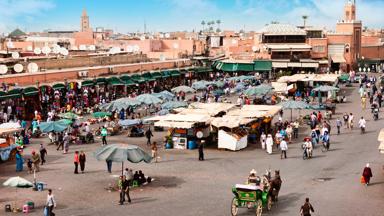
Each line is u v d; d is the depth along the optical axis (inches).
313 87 2935.5
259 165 1480.1
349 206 1075.9
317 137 1806.1
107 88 2787.9
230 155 1631.4
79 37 5502.0
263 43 4530.0
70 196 1152.2
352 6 4805.6
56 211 1039.0
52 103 2349.9
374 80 3599.9
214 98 2888.8
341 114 2401.6
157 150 1699.1
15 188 1221.7
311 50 4471.0
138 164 1486.2
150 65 3417.8
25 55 3376.0
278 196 1153.4
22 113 2172.7
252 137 1844.2
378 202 1104.2
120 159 1169.4
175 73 3516.2
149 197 1143.6
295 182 1282.0
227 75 3946.9
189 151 1704.0
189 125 1684.3
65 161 1539.1
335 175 1350.9
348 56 4512.8
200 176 1343.5
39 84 2348.7
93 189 1211.2
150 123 2213.3
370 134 1940.2
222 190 1202.0
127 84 2893.7
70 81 2524.6
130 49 4028.1
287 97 2903.5
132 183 1232.8
